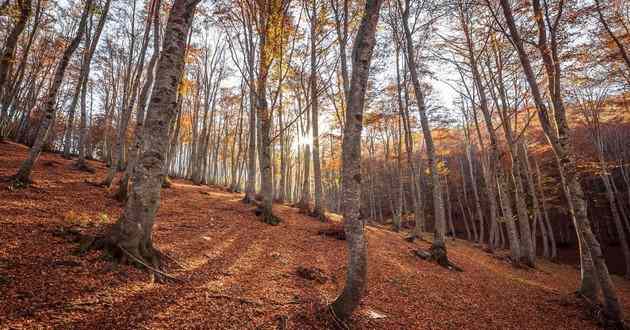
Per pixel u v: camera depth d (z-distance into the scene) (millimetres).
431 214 49125
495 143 16875
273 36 12711
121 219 5887
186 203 13203
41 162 15633
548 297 9570
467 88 20844
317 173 17062
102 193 11203
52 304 3895
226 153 38969
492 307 7871
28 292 4008
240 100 32031
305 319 5059
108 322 3836
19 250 5105
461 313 7055
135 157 11273
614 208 22797
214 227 10141
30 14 10320
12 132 29688
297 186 40625
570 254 32812
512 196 36531
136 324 3926
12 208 7164
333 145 30328
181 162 44781
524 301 8875
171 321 4203
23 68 22359
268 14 12672
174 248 7184
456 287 8977
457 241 28406
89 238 5848
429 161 12547
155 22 12617
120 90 30875
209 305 4910
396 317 6074
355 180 5328
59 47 22859
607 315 7598
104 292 4477
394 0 18094
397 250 12555
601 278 7730
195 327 4199
